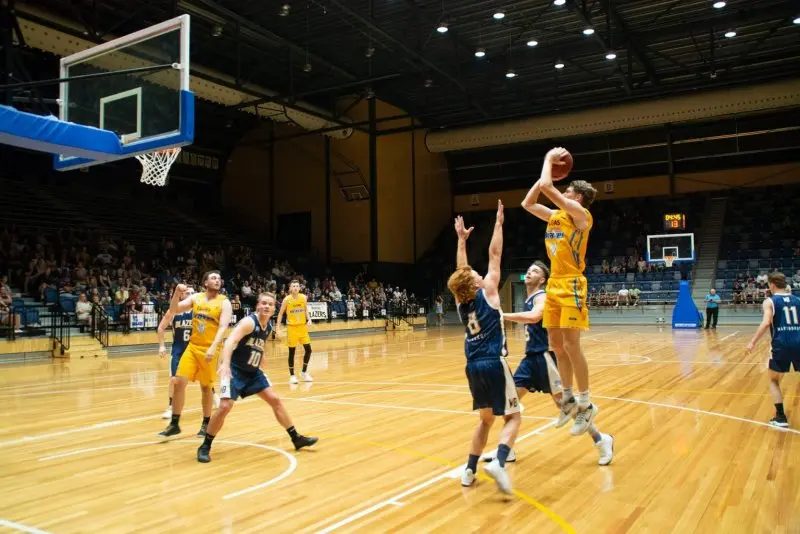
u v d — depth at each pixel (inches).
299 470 186.5
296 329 398.6
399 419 266.8
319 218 1082.7
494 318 166.6
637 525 137.1
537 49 802.2
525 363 201.3
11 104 505.4
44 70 782.5
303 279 950.4
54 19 605.0
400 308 1021.8
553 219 177.6
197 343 233.6
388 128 1073.5
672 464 187.3
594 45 767.1
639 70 900.0
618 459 193.9
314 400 321.7
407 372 448.5
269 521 142.5
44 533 136.6
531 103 1023.0
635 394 320.2
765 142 1109.7
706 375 392.2
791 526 134.7
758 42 738.8
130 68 284.2
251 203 1143.0
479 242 1254.3
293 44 764.0
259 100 799.7
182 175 1095.6
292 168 1107.3
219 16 685.3
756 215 1093.1
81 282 682.2
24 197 840.3
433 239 1243.2
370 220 1026.1
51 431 249.3
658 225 1141.1
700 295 1007.6
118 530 137.9
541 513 145.9
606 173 1234.6
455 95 1010.7
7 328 560.1
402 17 695.1
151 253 866.1
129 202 990.4
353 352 627.5
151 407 307.7
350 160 1045.2
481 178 1310.3
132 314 665.6
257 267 957.2
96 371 478.6
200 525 140.4
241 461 198.2
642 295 1055.0
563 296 173.9
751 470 179.2
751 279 959.6
